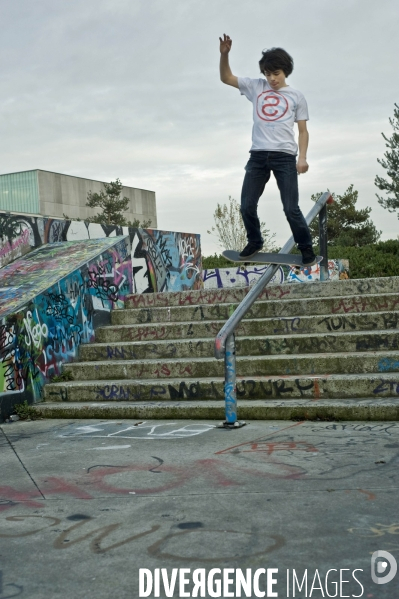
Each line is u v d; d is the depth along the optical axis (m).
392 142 27.52
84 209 66.75
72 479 4.31
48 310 7.75
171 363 7.34
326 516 3.30
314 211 8.09
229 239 38.16
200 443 5.16
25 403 7.09
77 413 6.81
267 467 4.30
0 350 6.85
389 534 3.03
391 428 5.28
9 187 62.97
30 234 10.42
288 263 5.21
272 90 4.84
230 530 3.19
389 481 3.82
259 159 4.80
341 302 7.80
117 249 9.70
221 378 6.96
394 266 23.06
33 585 2.71
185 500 3.70
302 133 4.82
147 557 2.93
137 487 4.03
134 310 8.95
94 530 3.30
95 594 2.60
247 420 6.07
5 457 5.12
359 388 6.15
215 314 8.41
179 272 14.71
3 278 8.80
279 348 7.23
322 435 5.18
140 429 5.95
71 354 8.09
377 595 2.49
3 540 3.23
